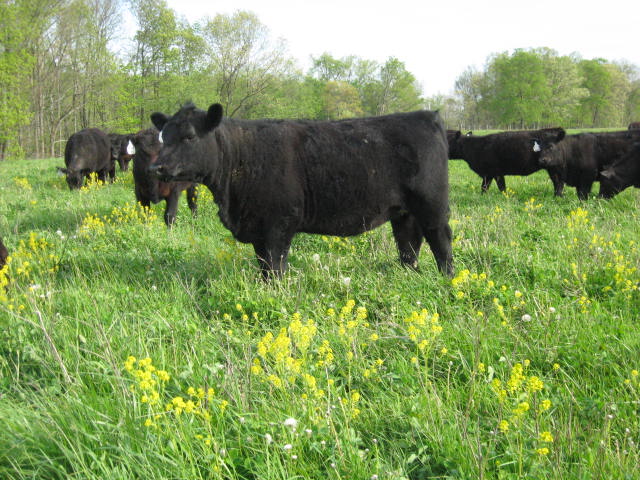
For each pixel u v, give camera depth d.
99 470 2.43
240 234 5.46
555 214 9.26
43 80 42.78
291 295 4.75
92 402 2.93
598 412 2.90
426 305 4.61
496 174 13.77
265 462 2.48
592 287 4.96
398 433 2.80
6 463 2.53
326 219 5.51
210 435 2.46
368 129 5.52
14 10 31.22
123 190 13.66
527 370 3.47
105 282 5.12
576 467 2.49
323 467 2.51
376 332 3.87
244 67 48.47
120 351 3.55
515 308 4.28
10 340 3.65
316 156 5.31
